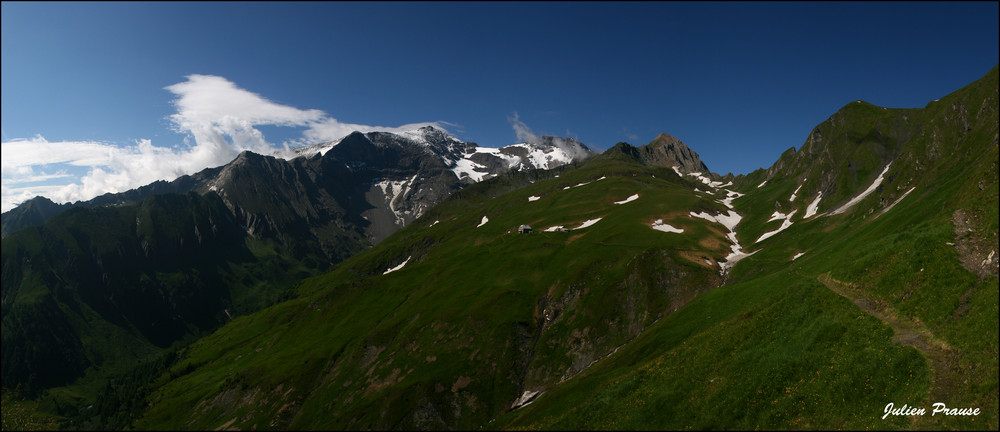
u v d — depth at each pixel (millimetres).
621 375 67938
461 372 109438
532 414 73375
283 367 148625
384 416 104312
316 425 119000
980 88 119938
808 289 57906
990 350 34375
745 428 42656
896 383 37625
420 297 159250
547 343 111562
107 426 196750
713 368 52750
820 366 43719
